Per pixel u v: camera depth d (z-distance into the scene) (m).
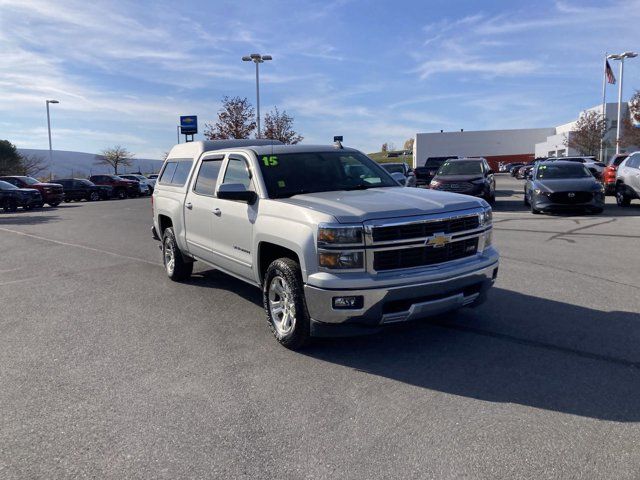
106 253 10.66
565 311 5.69
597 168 30.27
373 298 4.16
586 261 8.17
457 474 2.88
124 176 42.38
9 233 15.09
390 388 3.99
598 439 3.18
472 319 5.52
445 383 4.05
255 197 5.29
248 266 5.45
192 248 6.94
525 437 3.23
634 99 36.38
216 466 3.04
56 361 4.73
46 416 3.70
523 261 8.30
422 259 4.40
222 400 3.87
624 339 4.82
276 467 3.01
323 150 6.08
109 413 3.72
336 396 3.89
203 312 6.16
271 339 5.17
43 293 7.31
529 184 16.17
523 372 4.19
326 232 4.24
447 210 4.54
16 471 3.04
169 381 4.24
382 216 4.28
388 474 2.90
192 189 6.84
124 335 5.41
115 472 3.01
